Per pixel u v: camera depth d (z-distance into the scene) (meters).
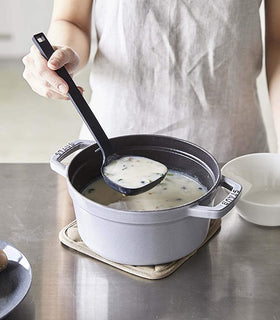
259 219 1.14
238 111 1.51
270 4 1.50
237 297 0.97
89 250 1.07
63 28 1.53
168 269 1.02
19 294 0.92
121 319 0.93
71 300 0.97
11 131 3.23
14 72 3.86
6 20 3.84
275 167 1.25
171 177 1.16
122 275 1.02
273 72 1.50
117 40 1.47
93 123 1.11
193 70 1.46
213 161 1.07
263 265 1.05
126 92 1.50
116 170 1.10
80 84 3.67
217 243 1.10
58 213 1.18
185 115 1.50
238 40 1.46
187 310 0.95
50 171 1.33
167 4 1.42
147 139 1.15
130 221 0.95
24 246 1.09
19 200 1.22
